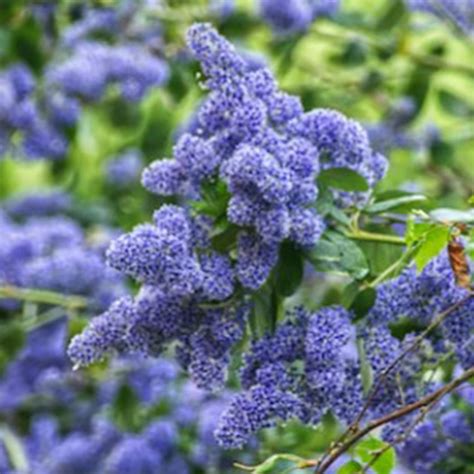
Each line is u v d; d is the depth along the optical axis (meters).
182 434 1.83
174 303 1.38
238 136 1.39
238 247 1.38
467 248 1.35
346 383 1.39
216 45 1.40
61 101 2.08
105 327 1.38
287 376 1.37
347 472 1.36
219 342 1.38
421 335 1.37
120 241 1.36
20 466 1.93
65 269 1.87
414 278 1.40
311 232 1.38
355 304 1.40
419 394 1.39
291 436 1.66
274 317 1.39
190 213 1.40
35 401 1.99
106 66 2.02
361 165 1.42
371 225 1.46
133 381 1.87
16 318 1.96
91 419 1.99
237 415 1.36
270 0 2.02
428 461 1.52
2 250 1.94
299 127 1.41
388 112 2.08
